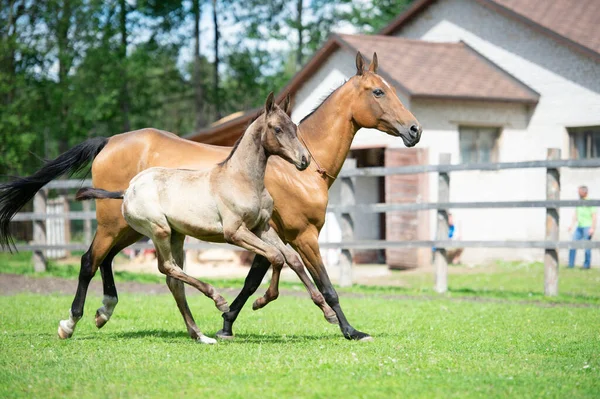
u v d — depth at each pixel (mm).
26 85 32188
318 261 8883
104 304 9102
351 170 15672
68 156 9359
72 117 34594
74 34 34156
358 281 18297
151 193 8148
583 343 8430
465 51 22797
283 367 6812
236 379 6375
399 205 15117
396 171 15172
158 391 6051
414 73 20672
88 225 22141
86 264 8992
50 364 7141
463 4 23172
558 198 13812
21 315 10938
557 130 20766
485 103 20844
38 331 9492
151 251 25578
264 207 8117
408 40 22766
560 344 8359
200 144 9328
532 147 21312
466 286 16672
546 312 11383
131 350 7762
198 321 10555
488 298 13609
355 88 9062
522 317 10789
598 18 21281
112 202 8898
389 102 8961
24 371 6816
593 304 12648
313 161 8992
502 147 21234
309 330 9633
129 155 9242
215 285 16094
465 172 20703
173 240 8398
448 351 7828
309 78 22672
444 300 13266
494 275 18422
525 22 21172
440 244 14641
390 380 6328
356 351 7645
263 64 40438
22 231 30547
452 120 20469
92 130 41219
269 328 9836
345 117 9094
